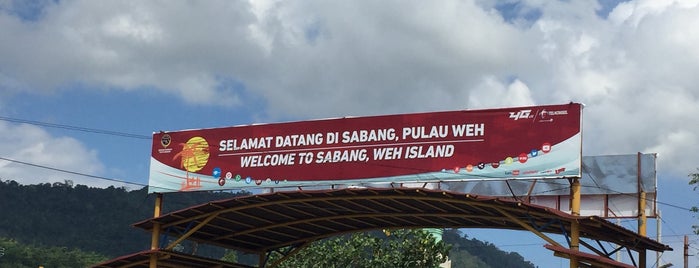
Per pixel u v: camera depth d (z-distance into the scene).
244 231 33.31
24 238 135.38
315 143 28.77
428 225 32.03
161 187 31.19
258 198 28.47
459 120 26.86
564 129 25.53
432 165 26.88
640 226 28.23
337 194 27.55
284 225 32.41
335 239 43.12
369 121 28.08
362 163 27.86
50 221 146.50
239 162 29.95
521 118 26.12
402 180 27.19
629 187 28.75
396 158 27.42
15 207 147.25
